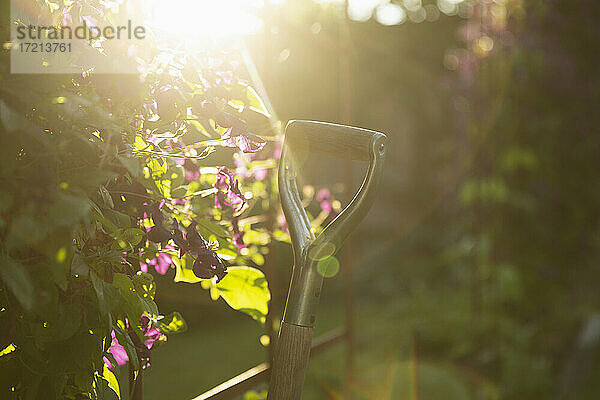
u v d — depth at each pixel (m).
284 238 1.82
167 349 4.42
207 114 1.00
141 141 1.03
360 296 6.20
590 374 3.54
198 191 1.25
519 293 3.68
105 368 1.04
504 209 3.79
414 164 7.23
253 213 2.90
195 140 1.37
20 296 0.73
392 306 4.61
